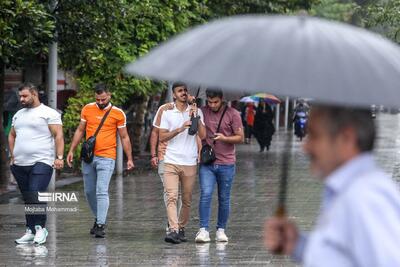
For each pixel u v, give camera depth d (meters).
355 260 7.01
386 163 61.91
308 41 7.72
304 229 28.75
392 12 39.38
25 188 25.70
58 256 23.78
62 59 37.69
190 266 22.36
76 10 34.06
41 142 25.39
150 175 50.72
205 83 7.47
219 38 7.93
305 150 7.95
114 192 41.44
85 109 27.08
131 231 28.53
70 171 47.34
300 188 43.47
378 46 8.10
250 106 88.81
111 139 26.94
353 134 7.55
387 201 7.17
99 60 39.00
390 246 6.86
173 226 25.95
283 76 7.38
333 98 7.26
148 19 45.38
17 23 29.67
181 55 7.90
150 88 47.97
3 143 38.78
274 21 8.09
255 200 38.22
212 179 25.81
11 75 47.91
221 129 25.30
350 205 7.13
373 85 7.49
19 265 22.47
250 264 22.66
